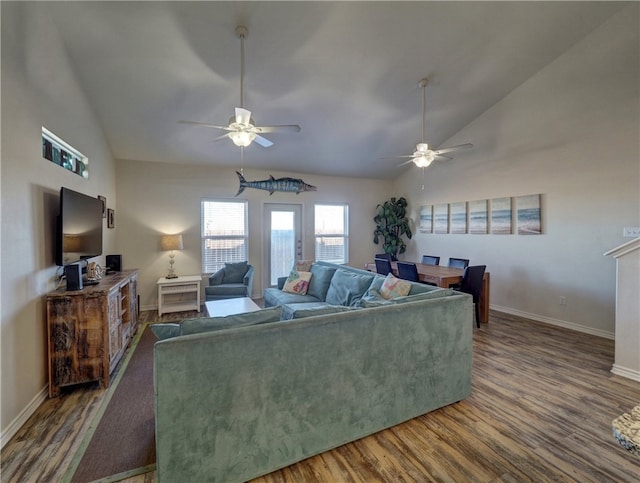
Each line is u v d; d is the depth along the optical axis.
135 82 3.59
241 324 1.74
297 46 3.33
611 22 3.64
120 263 3.92
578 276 4.05
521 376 2.87
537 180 4.46
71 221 2.79
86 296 2.60
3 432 1.96
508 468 1.78
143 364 3.15
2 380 1.96
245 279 5.09
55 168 2.77
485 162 5.16
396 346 2.12
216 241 5.75
